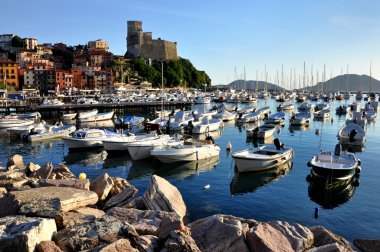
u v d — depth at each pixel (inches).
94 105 3518.7
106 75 6943.9
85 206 640.4
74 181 759.7
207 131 2192.4
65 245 436.8
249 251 476.4
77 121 2822.3
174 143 1456.7
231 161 1392.7
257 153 1272.1
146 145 1425.9
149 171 1275.8
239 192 994.1
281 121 2583.7
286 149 1316.4
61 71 6225.4
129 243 428.1
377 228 754.8
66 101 4217.5
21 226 438.6
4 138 2052.2
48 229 454.0
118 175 1232.8
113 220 485.1
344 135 1765.5
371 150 1627.7
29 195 597.0
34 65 6353.3
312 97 5398.6
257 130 1927.9
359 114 2554.1
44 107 3294.8
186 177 1170.6
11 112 3228.3
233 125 2620.6
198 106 4320.9
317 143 1806.1
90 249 414.6
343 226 764.0
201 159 1380.4
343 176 1031.6
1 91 4205.2
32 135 1921.8
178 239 445.1
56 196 603.2
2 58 6993.1
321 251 467.2
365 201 920.9
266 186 1050.7
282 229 527.8
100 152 1637.6
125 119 2454.5
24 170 1048.8
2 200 576.7
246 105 4534.9
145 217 583.8
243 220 589.0
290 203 903.7
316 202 911.0
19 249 407.5
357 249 602.5
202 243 482.9
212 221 514.9
